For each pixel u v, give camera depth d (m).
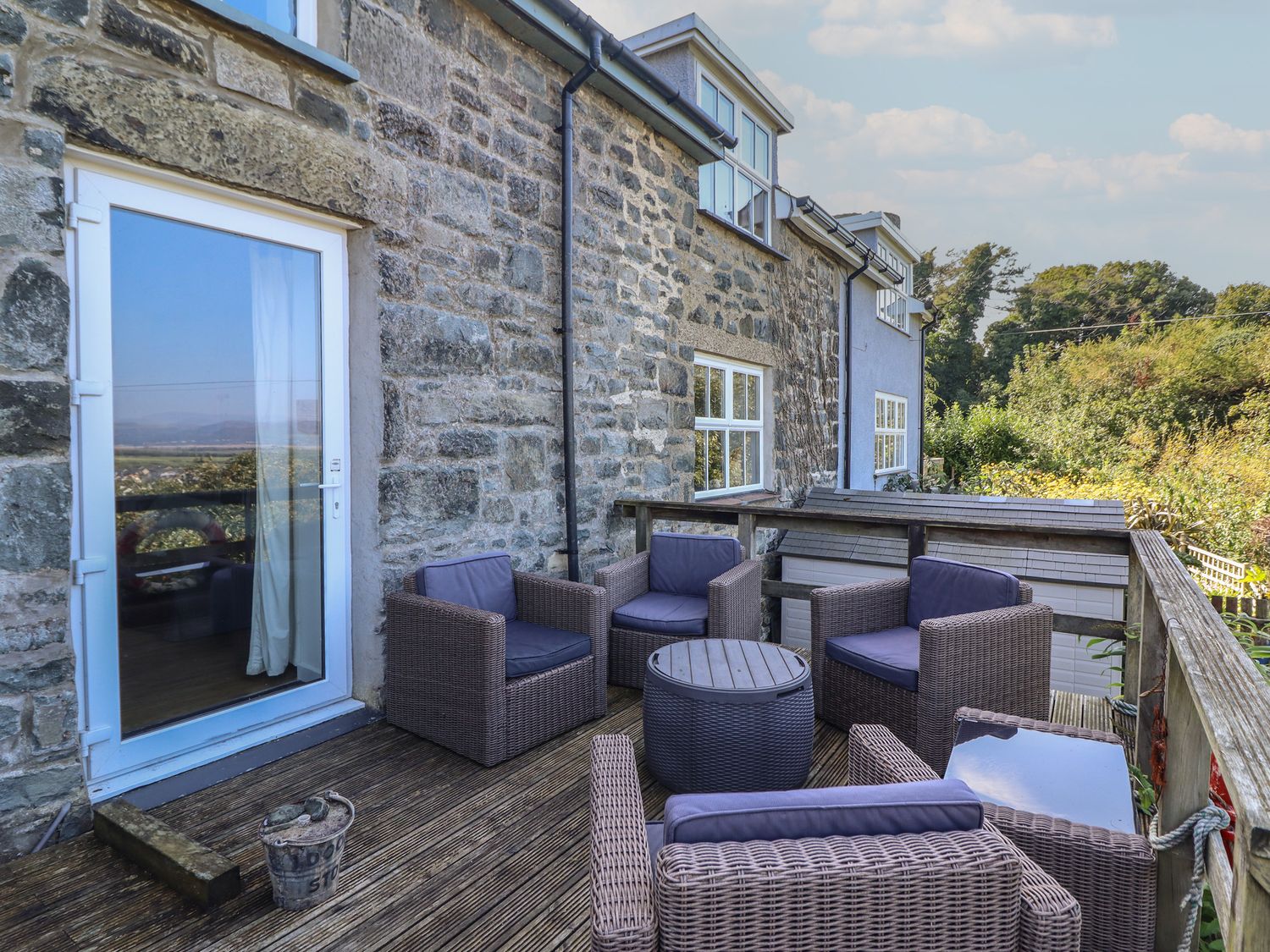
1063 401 24.16
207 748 2.75
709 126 5.50
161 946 1.78
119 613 2.48
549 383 4.28
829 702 3.28
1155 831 1.91
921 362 15.08
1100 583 6.93
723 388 6.96
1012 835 1.59
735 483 7.32
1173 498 12.05
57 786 2.18
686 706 2.55
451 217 3.57
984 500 8.66
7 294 2.03
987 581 3.15
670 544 4.23
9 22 2.03
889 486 12.55
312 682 3.18
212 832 2.30
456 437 3.62
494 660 2.77
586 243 4.63
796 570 8.64
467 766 2.81
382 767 2.79
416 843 2.26
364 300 3.23
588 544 4.70
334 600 3.24
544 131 4.20
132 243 2.48
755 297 7.27
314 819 1.99
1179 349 24.53
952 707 2.72
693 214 5.88
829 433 9.70
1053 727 1.87
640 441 5.25
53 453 2.14
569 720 3.17
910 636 3.29
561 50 4.12
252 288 2.89
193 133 2.48
